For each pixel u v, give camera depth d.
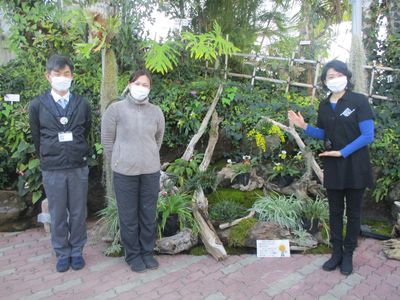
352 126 2.62
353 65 3.88
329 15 6.27
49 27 5.02
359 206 2.77
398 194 3.82
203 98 4.53
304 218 3.43
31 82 4.58
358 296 2.59
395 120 4.32
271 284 2.74
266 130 4.15
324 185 2.83
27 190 3.85
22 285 2.75
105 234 3.54
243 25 5.64
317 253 3.23
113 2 4.23
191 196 3.55
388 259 3.14
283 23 5.93
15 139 4.05
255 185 3.94
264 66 5.18
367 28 5.05
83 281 2.80
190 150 3.97
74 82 4.55
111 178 3.50
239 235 3.27
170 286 2.72
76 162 2.84
